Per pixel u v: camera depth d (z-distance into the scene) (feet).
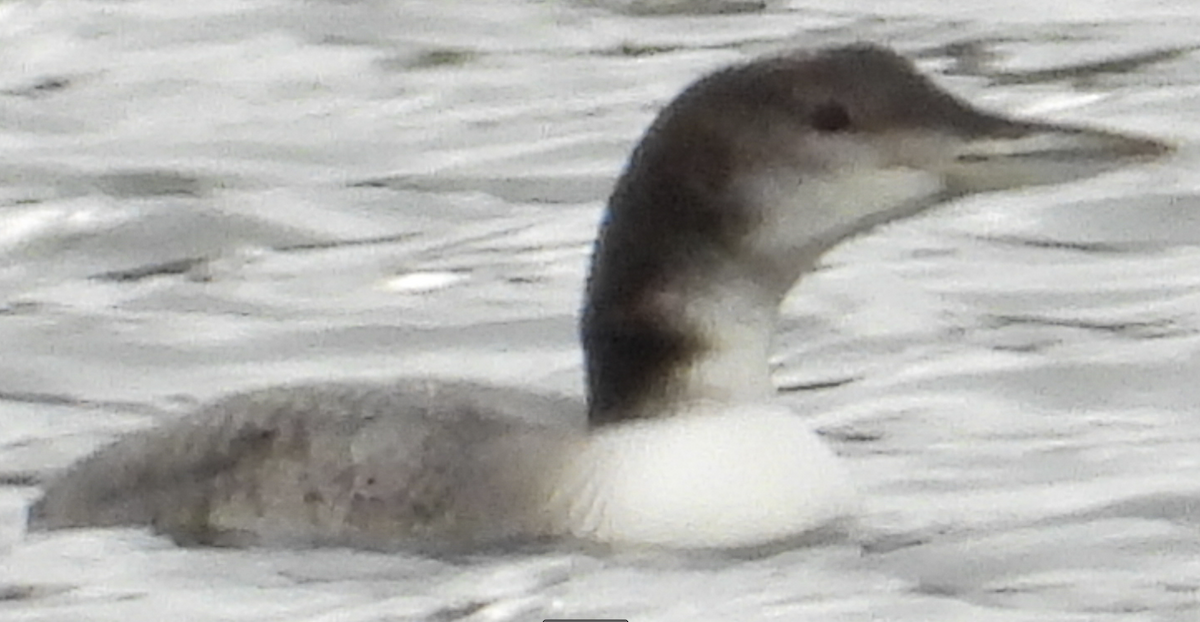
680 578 42.75
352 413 44.96
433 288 61.67
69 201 67.72
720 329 44.09
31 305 61.05
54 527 45.50
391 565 43.50
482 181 69.41
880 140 43.80
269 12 84.53
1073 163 43.73
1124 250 62.85
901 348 56.95
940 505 46.88
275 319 59.62
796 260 44.21
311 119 75.20
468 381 47.44
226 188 68.95
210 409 46.03
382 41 82.58
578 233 65.26
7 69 80.59
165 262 64.59
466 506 43.75
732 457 43.60
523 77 78.74
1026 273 61.52
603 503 43.42
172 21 84.17
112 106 77.00
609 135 72.64
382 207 67.67
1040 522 45.88
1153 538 45.27
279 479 44.55
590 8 84.99
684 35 82.28
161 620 42.06
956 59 79.05
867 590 42.47
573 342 57.93
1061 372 54.80
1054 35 80.33
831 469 44.42
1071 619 41.70
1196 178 65.87
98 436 52.39
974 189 43.93
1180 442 50.52
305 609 42.19
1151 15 81.71
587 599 42.09
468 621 41.55
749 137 43.80
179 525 44.75
